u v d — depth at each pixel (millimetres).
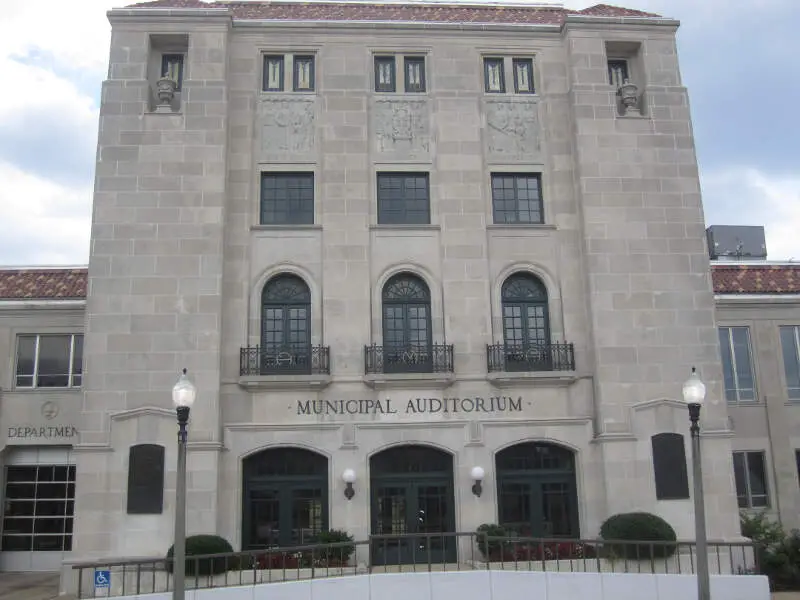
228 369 21734
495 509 21484
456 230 23031
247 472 21625
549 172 23875
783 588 20625
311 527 21469
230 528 20734
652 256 22875
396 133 23828
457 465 21641
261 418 21484
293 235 22812
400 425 21672
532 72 24828
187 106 22719
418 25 24219
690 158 23672
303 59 24422
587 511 21609
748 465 25594
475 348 22359
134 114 22609
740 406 25844
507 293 23219
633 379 22016
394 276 23000
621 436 21516
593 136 23531
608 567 19375
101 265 21578
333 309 22281
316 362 21844
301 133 23656
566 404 22250
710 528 21141
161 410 20719
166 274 21672
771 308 26578
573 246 23328
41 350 25797
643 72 24422
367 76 24031
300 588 17219
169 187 22203
